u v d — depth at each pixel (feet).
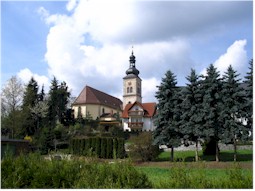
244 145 121.39
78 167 21.91
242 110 100.48
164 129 103.24
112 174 20.35
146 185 19.72
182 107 104.17
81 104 246.88
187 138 102.06
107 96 287.07
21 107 170.09
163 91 107.45
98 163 22.22
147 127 230.07
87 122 220.64
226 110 98.32
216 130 98.63
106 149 117.91
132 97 274.98
